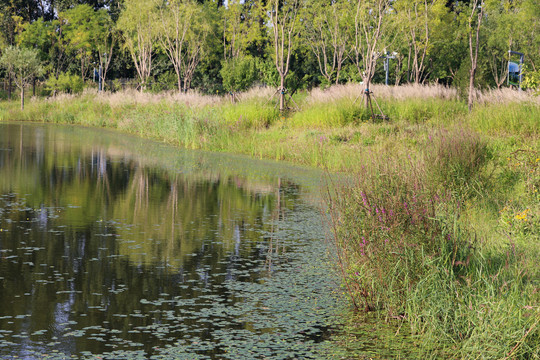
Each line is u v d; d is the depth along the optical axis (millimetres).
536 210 8680
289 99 29156
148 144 24156
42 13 70562
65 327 5207
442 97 25312
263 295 6234
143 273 6926
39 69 44500
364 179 6566
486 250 6816
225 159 19531
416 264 5660
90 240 8469
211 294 6230
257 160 19344
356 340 5086
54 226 9297
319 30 47000
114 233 8945
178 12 46938
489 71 40469
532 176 10453
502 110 19250
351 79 45750
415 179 6574
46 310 5617
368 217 6086
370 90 25469
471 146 11375
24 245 8078
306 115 24031
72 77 53812
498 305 4797
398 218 5875
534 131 16984
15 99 54594
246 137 22688
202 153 21219
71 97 41438
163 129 26828
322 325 5426
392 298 5625
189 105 29406
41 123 36344
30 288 6262
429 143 11977
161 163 18047
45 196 11906
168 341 4957
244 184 14266
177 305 5859
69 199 11672
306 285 6609
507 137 17141
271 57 44969
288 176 15711
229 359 4637
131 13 50219
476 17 37938
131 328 5223
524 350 4539
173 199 12039
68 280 6582
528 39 37406
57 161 17609
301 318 5590
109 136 27656
